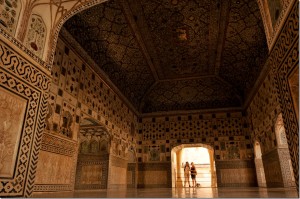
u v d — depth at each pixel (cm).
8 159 293
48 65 387
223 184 1102
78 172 877
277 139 754
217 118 1206
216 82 1162
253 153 1108
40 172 505
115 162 927
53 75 586
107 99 906
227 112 1204
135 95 1209
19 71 322
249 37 819
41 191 500
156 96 1262
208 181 1515
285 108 293
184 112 1250
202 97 1241
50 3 399
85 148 908
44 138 527
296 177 270
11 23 319
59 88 605
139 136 1245
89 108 757
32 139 334
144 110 1291
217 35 830
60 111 599
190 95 1241
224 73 1099
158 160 1190
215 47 907
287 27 276
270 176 850
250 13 709
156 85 1216
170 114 1259
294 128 269
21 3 342
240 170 1106
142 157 1209
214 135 1181
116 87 1001
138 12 721
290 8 266
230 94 1208
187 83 1186
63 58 639
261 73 870
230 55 955
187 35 839
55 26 413
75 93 682
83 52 750
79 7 421
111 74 952
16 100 312
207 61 1014
